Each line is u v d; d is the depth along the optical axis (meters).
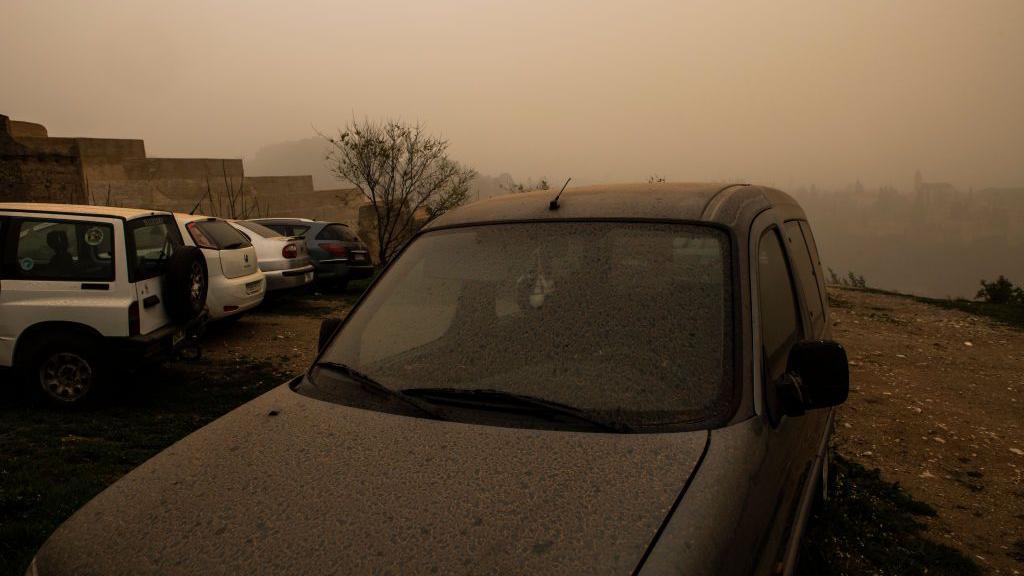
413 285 2.57
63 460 4.67
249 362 8.27
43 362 6.09
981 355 9.47
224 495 1.74
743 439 1.83
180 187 21.11
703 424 1.86
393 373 2.24
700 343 2.04
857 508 4.12
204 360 8.27
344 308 13.11
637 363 2.02
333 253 15.01
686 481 1.64
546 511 1.55
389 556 1.45
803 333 2.93
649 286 2.21
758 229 2.54
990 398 7.18
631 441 1.80
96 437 5.36
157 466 1.96
